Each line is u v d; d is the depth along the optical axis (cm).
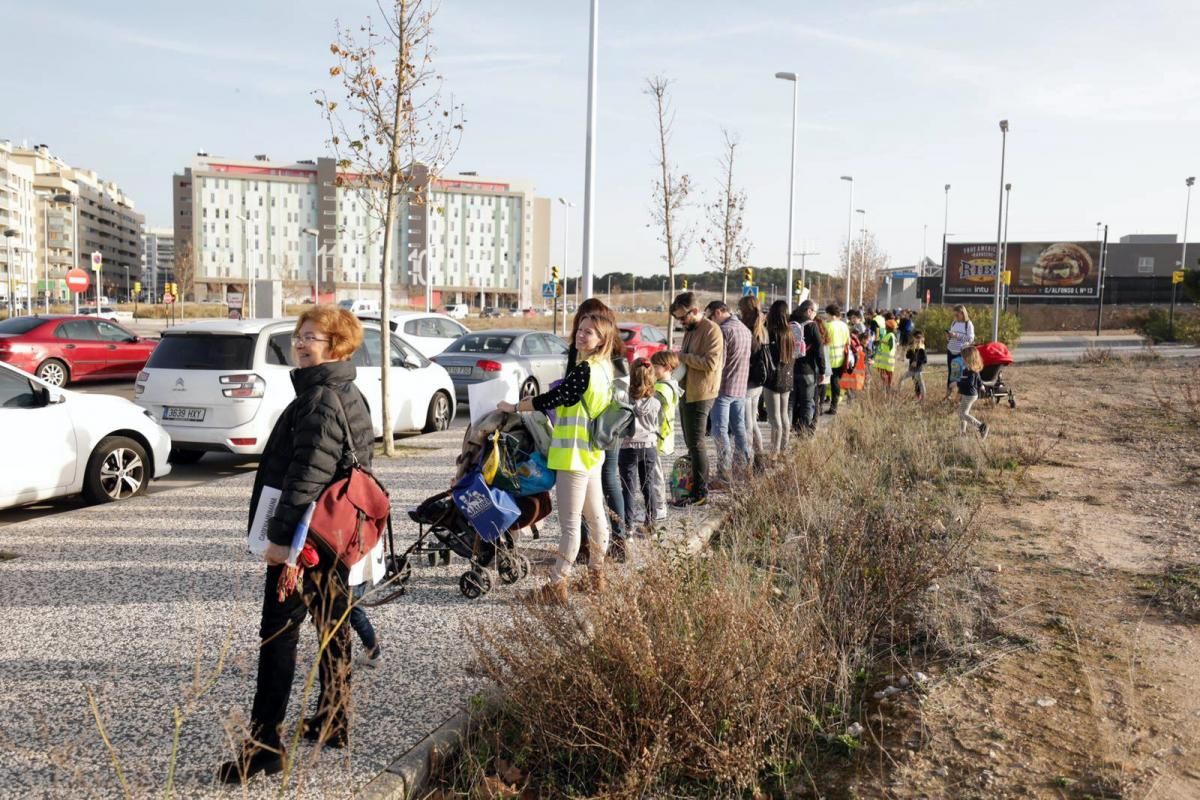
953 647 462
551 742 356
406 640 476
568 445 495
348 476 340
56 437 752
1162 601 538
